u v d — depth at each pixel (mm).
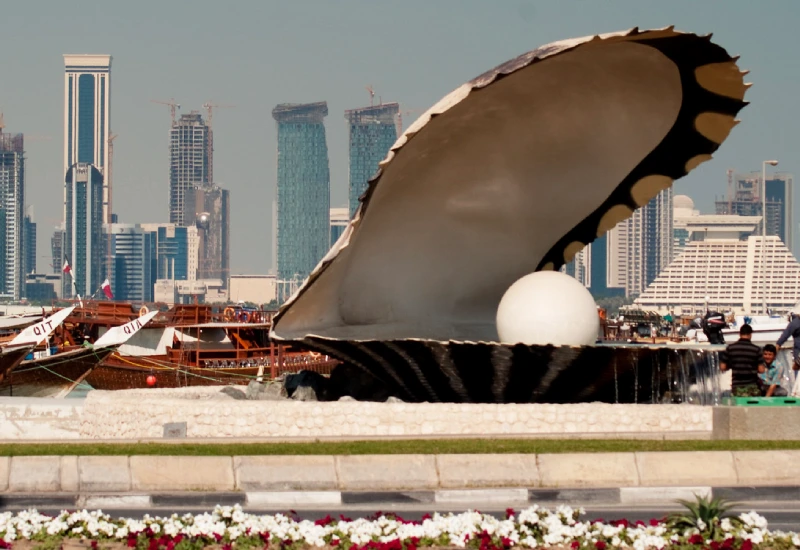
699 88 53844
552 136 57188
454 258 60031
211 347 123750
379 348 53344
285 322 55812
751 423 44375
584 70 53688
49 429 53406
